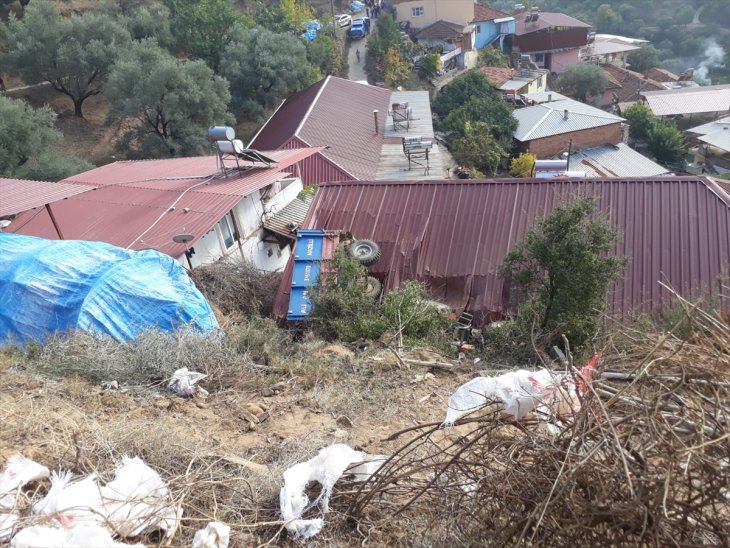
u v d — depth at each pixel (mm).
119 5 34156
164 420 5500
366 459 4531
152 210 13164
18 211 9977
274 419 5719
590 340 6723
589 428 3111
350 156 22141
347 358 7383
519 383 3717
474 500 3779
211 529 3629
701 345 3361
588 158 30688
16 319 7664
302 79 31625
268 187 14930
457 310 10523
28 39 26500
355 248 11125
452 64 44094
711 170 34250
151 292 8078
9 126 21078
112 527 3480
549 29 50500
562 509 3129
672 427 2916
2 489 3850
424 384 6582
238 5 42000
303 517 4043
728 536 2725
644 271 9953
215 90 26328
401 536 3881
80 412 5344
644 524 2656
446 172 25328
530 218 11281
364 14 49844
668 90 43125
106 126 28438
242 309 11047
